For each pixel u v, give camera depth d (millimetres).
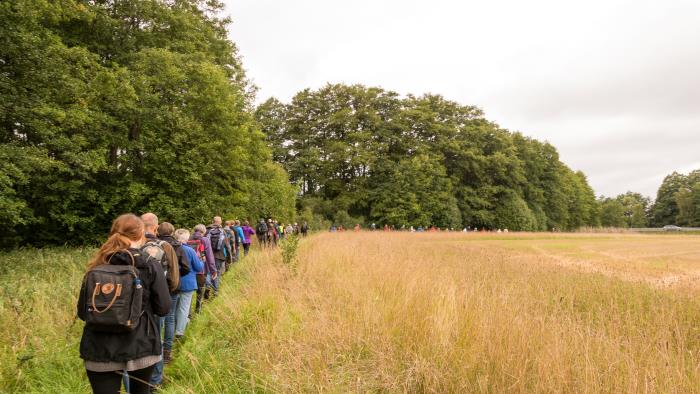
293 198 41188
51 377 4625
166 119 19375
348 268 9633
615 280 11516
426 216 59125
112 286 2914
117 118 18797
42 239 18734
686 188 136375
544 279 11039
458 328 5207
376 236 25891
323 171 61281
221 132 21672
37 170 16672
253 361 4676
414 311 5891
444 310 5566
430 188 61156
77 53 15258
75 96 15078
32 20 13391
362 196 60312
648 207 163125
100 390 2992
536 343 4816
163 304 3229
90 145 17844
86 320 2939
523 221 67875
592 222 116250
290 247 11594
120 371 3217
